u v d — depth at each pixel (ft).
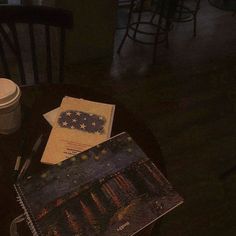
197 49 10.61
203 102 8.55
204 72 9.65
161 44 10.51
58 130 3.40
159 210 2.81
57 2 7.99
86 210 2.72
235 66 10.11
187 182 6.48
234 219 5.97
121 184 2.95
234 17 12.71
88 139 3.36
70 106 3.69
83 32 8.76
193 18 11.19
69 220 2.64
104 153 3.21
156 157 3.36
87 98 3.92
